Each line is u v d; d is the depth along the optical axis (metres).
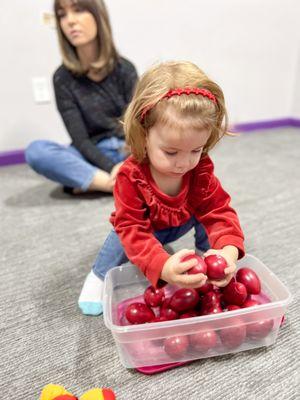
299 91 2.43
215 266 0.61
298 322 0.73
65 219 1.20
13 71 1.69
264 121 2.44
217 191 0.74
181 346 0.62
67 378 0.63
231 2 2.06
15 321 0.76
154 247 0.64
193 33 2.03
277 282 0.70
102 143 1.43
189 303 0.67
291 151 1.88
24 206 1.31
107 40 1.32
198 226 0.85
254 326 0.64
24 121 1.79
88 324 0.74
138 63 1.95
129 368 0.64
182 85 0.58
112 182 1.28
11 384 0.62
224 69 2.20
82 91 1.39
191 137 0.57
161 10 1.91
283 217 1.16
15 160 1.80
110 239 0.80
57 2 1.24
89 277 0.81
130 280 0.82
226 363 0.64
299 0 2.23
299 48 2.36
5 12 1.60
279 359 0.65
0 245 1.05
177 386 0.60
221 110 0.62
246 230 1.08
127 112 0.64
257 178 1.50
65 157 1.30
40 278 0.90
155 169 0.67
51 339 0.71
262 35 2.22
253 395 0.58
